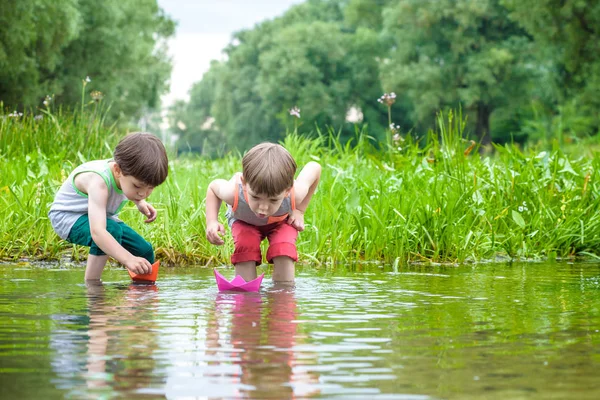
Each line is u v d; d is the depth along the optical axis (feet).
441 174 19.06
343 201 17.53
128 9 108.06
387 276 12.37
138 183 11.44
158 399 4.66
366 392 4.85
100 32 99.04
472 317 7.89
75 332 6.81
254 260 11.70
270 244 11.66
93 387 4.93
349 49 177.27
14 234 14.99
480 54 138.82
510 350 6.15
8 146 25.03
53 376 5.21
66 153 24.72
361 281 11.52
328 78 176.45
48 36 80.18
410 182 18.74
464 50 142.31
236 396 4.74
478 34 143.33
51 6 79.20
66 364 5.55
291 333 6.86
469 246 16.28
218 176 21.43
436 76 139.03
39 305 8.54
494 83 137.49
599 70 98.94
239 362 5.65
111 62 100.27
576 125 103.14
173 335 6.70
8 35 73.15
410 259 15.70
